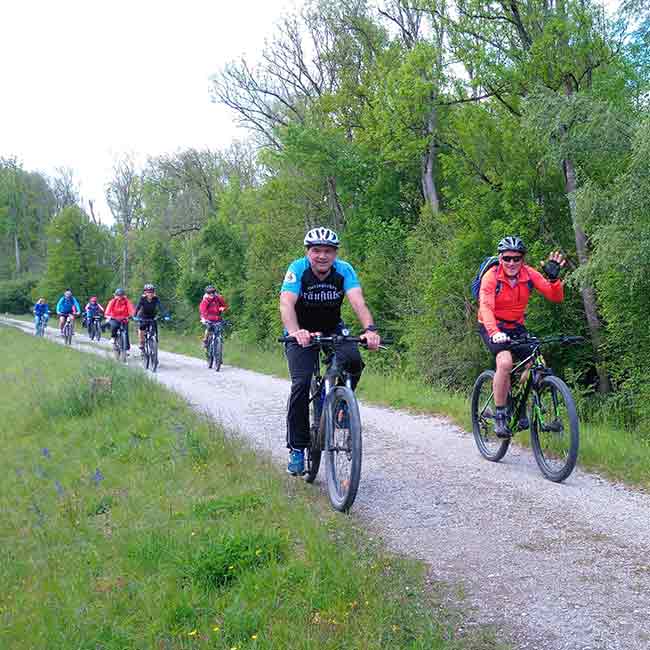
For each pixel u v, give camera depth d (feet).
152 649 11.18
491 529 15.84
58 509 19.81
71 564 15.08
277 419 31.48
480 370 58.95
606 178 48.24
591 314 51.44
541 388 20.36
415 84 62.39
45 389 44.21
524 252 20.59
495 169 60.95
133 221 174.40
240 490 18.86
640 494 18.15
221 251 123.24
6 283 247.50
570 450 18.92
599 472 20.20
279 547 14.15
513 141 58.34
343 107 92.22
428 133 71.41
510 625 11.39
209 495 19.02
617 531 15.49
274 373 52.75
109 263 198.39
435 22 60.18
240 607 11.89
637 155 40.01
